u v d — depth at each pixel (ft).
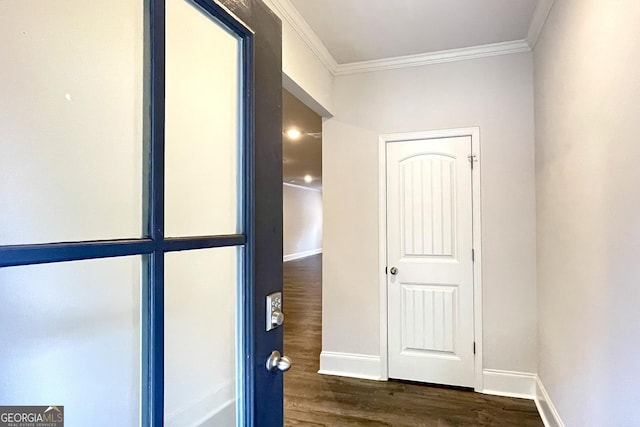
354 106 10.43
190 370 3.15
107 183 2.45
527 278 8.95
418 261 9.81
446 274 9.57
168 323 2.95
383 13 7.70
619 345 4.36
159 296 2.53
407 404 8.57
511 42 8.95
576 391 5.87
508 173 9.12
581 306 5.60
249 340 3.24
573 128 5.92
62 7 2.24
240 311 3.27
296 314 17.02
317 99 9.34
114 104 2.50
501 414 8.07
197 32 3.18
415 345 9.80
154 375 2.51
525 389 8.89
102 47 2.45
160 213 2.56
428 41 8.94
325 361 10.52
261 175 3.42
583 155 5.48
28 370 2.05
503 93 9.20
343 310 10.41
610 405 4.61
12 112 1.99
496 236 9.19
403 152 10.00
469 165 9.43
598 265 4.95
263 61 3.50
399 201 10.01
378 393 9.14
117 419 2.51
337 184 10.55
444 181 9.63
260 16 3.50
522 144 9.04
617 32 4.37
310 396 9.00
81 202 2.31
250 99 3.31
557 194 6.88
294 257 41.04
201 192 3.25
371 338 10.16
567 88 6.20
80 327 2.30
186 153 3.11
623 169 4.24
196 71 3.20
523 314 8.96
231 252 3.32
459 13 7.71
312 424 7.76
